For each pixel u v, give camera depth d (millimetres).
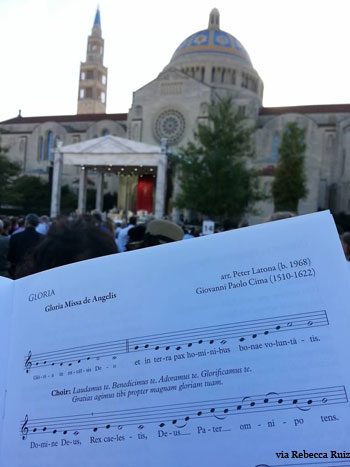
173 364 1285
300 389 1183
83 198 57656
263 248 1291
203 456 1198
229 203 38188
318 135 73312
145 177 61281
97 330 1376
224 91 79812
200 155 42125
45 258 2141
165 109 74438
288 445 1158
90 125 86312
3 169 61125
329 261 1240
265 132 74500
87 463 1278
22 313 1480
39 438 1342
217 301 1293
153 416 1262
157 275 1360
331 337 1193
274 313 1245
